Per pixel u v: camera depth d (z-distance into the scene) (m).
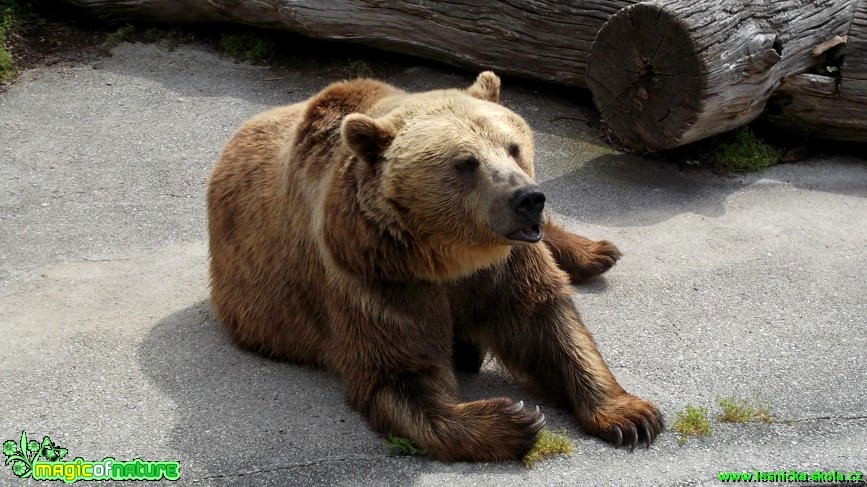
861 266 10.95
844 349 9.30
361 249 7.92
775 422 8.14
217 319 10.10
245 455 7.73
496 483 7.31
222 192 9.89
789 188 13.16
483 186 7.52
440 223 7.71
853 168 13.91
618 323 9.85
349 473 7.48
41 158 13.65
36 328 9.89
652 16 12.40
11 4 17.20
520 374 8.91
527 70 14.93
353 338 8.21
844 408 8.34
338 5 15.27
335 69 16.05
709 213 12.41
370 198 7.80
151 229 12.18
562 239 10.75
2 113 14.73
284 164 9.07
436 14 14.94
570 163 13.73
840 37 13.55
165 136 14.24
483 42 14.92
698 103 12.44
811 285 10.55
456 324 8.89
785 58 13.17
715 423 8.13
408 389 7.94
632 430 7.83
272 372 9.16
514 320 8.66
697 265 11.05
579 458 7.70
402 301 8.09
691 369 9.00
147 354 9.44
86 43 16.89
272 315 9.23
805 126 14.04
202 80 15.80
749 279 10.69
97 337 9.72
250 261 9.40
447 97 8.26
